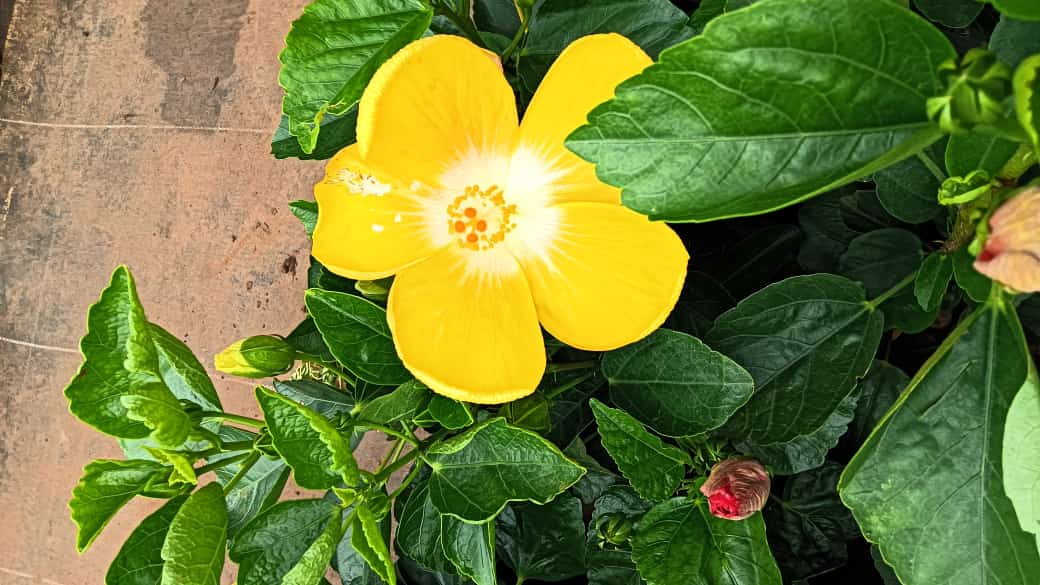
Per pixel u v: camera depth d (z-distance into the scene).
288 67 0.29
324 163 0.68
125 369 0.27
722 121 0.22
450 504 0.30
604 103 0.23
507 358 0.30
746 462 0.31
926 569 0.26
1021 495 0.23
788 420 0.31
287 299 0.68
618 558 0.37
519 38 0.34
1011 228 0.19
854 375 0.30
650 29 0.34
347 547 0.38
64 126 0.77
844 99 0.22
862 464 0.26
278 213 0.69
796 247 0.39
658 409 0.31
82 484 0.28
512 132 0.30
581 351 0.37
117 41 0.76
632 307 0.29
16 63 0.79
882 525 0.26
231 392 0.68
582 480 0.39
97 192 0.75
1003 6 0.20
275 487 0.31
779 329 0.31
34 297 0.78
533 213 0.31
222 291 0.69
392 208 0.31
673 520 0.32
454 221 0.31
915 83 0.21
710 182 0.23
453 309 0.30
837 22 0.21
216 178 0.71
